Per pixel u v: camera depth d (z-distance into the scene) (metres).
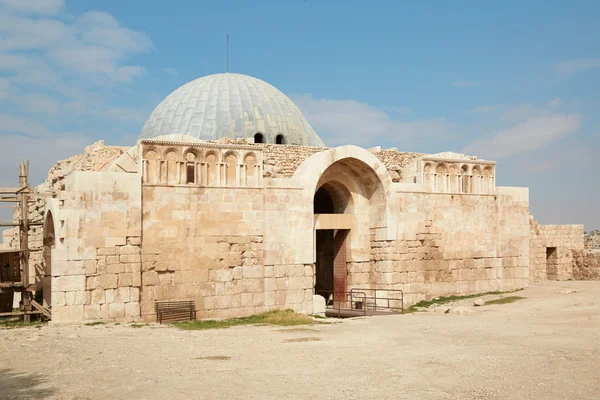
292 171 34.53
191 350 18.94
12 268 32.31
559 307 29.00
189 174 29.64
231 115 42.59
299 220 31.64
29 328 24.53
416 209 35.56
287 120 44.78
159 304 27.98
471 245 37.31
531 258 47.69
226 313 29.56
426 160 36.16
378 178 34.62
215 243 29.59
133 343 20.33
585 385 13.22
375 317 29.19
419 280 35.34
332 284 40.06
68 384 13.93
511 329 22.33
